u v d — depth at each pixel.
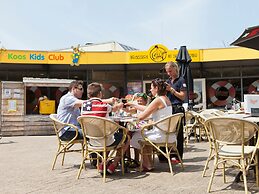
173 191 3.89
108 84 16.31
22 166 5.70
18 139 10.95
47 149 8.06
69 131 5.24
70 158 6.50
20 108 12.59
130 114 6.08
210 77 15.97
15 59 14.41
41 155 7.02
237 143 3.72
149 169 5.11
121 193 3.85
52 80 13.12
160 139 4.85
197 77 16.08
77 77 16.25
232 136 3.72
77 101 5.43
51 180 4.59
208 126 4.02
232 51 14.25
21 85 12.69
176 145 5.16
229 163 4.94
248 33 5.77
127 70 16.28
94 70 16.28
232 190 3.90
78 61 14.84
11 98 12.52
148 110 4.96
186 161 5.97
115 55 14.90
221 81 15.81
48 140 10.45
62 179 4.64
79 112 5.59
